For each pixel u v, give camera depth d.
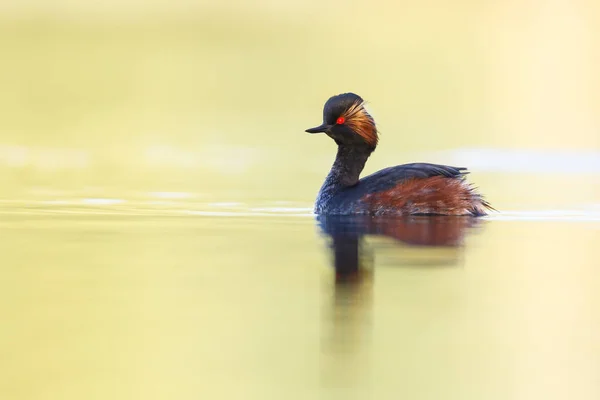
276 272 12.09
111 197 18.91
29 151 25.50
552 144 27.55
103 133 28.73
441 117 31.89
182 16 48.31
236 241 14.21
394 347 9.24
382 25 46.97
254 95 36.00
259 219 16.41
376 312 10.39
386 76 38.69
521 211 17.50
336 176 17.16
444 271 12.34
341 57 42.91
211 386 8.30
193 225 15.68
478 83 37.78
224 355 9.07
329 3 50.66
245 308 10.47
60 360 8.85
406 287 11.46
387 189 16.38
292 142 28.41
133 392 8.13
